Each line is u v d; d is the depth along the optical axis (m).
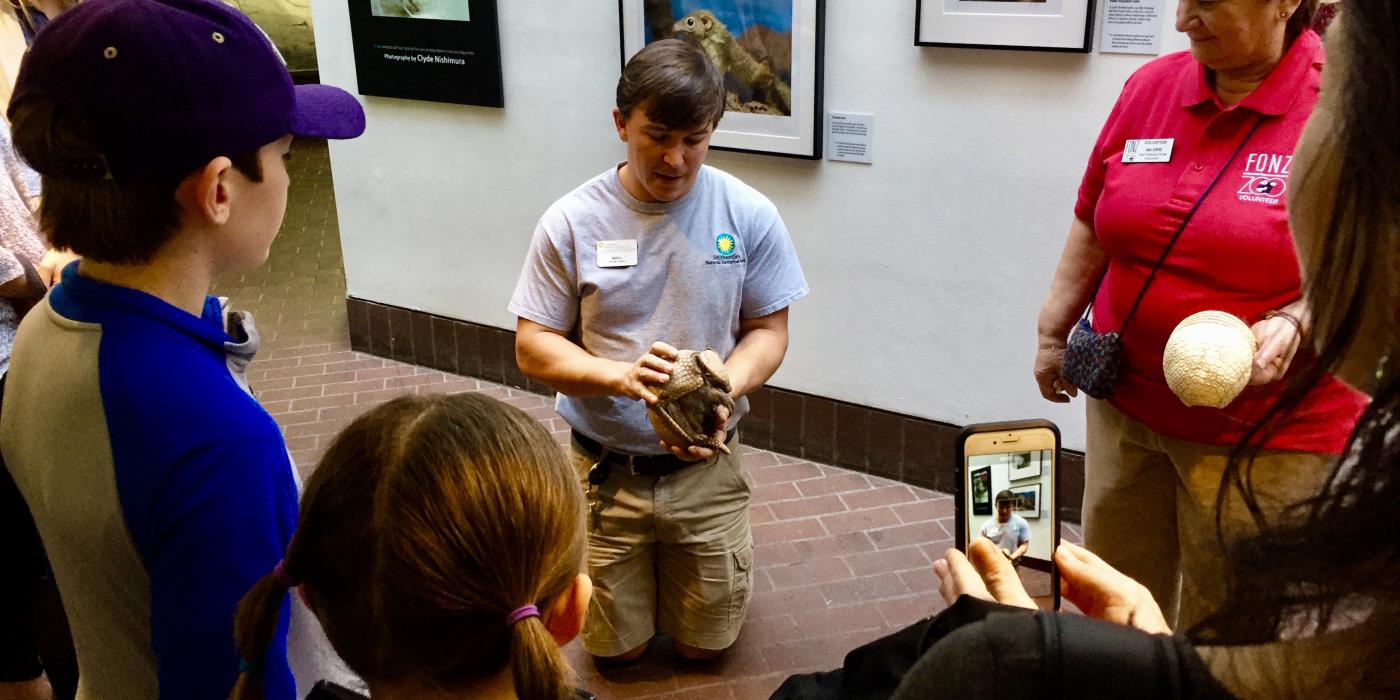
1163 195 2.09
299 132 1.36
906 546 3.63
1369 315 0.57
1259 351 1.93
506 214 4.65
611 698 2.92
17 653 2.54
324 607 1.02
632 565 2.78
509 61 4.36
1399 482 0.53
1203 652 0.63
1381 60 0.54
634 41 3.91
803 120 3.67
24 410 1.26
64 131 1.15
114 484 1.20
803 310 4.03
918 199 3.60
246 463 1.21
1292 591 0.57
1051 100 3.23
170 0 1.20
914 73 3.44
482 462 0.94
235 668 1.21
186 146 1.18
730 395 2.22
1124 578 1.02
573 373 2.35
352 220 5.18
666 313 2.43
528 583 0.95
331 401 4.83
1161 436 2.17
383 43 4.62
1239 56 1.89
